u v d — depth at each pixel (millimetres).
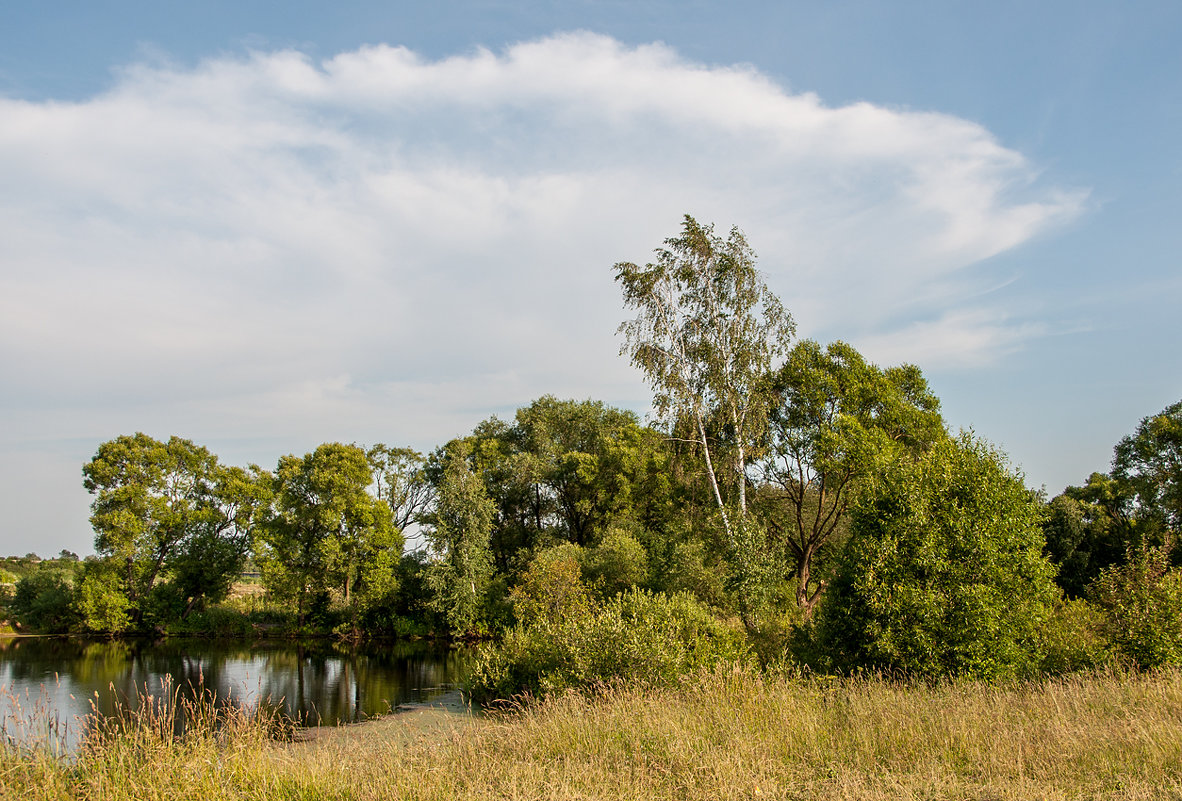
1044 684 11562
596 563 34000
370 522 43656
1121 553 36594
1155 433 38031
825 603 15578
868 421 29844
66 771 7055
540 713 11531
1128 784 6586
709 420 26516
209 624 44750
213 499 47469
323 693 23000
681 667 14594
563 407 55500
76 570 43031
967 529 14133
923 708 9609
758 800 6703
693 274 26000
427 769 7715
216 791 6820
